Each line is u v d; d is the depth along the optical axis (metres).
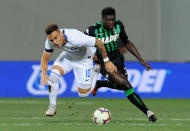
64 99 52.81
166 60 58.06
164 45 58.03
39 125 26.09
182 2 57.66
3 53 57.59
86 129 23.89
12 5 57.56
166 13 57.91
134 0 57.91
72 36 25.70
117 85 27.95
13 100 51.47
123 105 46.22
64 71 27.53
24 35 57.66
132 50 29.59
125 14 57.94
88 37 25.86
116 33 29.06
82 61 27.88
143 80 55.16
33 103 47.72
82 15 57.38
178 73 55.62
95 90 32.62
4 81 55.12
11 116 33.31
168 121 29.81
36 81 55.06
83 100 51.94
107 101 50.91
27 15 57.59
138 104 27.45
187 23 57.59
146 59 58.12
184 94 55.66
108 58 27.33
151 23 58.00
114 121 29.22
